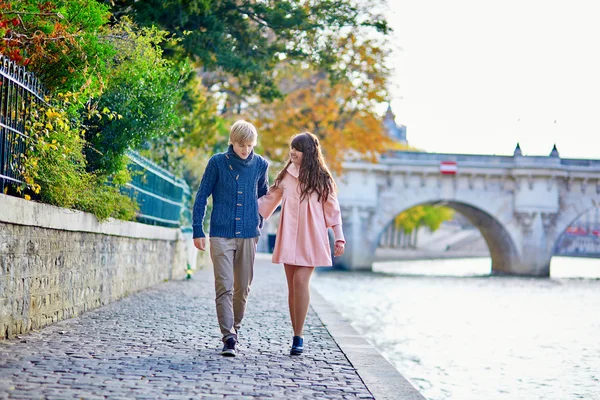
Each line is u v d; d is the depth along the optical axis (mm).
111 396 6020
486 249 127438
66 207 10703
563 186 69000
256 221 8773
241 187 8664
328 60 26984
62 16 10406
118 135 13844
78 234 11648
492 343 18422
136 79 13969
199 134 29969
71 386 6309
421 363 15148
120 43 14258
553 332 21062
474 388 12531
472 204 68250
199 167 32062
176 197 24266
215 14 21859
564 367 14711
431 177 68000
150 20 18578
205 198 8609
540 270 68000
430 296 37062
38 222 9391
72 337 9195
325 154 50156
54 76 11305
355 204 66438
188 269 23297
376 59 45562
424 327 21969
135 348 8633
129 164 16109
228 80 35906
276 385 6957
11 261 8641
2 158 8969
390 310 28016
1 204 8078
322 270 66438
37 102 10258
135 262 16797
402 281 51156
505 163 67938
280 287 21484
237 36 23219
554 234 68750
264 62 24172
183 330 10539
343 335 10828
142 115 13906
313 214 8688
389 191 67688
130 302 14414
